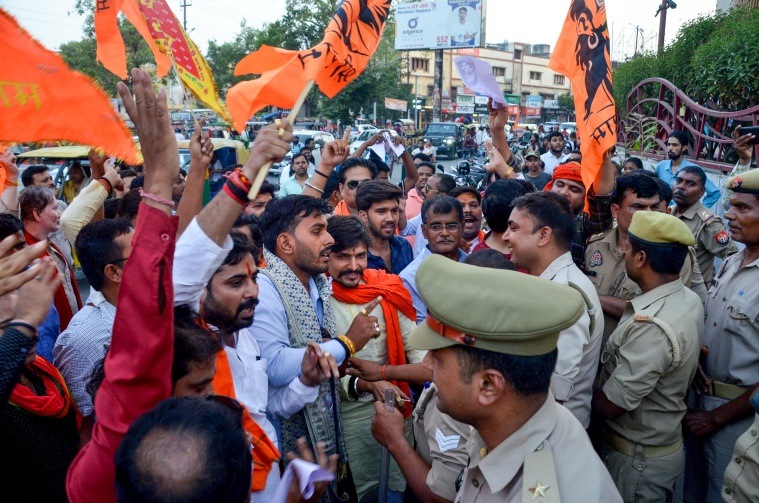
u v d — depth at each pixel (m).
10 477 1.78
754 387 2.49
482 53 48.97
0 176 2.22
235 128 1.83
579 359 2.24
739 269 2.76
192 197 1.79
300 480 1.39
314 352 2.17
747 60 7.49
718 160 7.62
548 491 1.28
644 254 2.48
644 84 12.25
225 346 2.01
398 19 30.56
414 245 5.08
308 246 2.46
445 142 27.36
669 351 2.32
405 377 2.55
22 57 1.37
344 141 3.27
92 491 1.31
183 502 1.04
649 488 2.47
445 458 1.85
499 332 1.32
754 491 2.00
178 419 1.12
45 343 2.83
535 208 2.50
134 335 1.27
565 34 3.11
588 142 2.94
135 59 19.30
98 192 3.81
